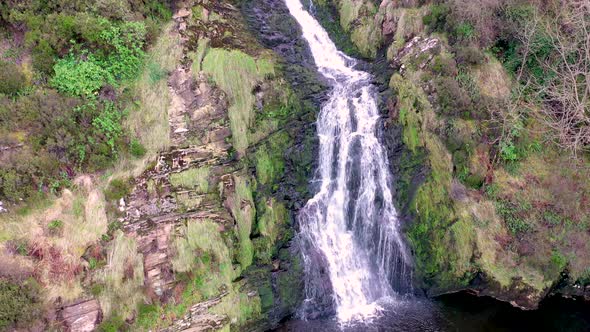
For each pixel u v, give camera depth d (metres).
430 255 13.88
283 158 14.07
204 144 13.05
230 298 12.23
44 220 10.80
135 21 13.06
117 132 12.24
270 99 14.28
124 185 11.82
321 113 14.82
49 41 11.62
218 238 12.45
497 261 13.51
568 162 14.59
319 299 13.34
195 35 14.11
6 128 10.74
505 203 14.12
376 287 14.05
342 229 14.51
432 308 13.39
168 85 13.12
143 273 11.40
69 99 11.56
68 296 10.46
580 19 14.38
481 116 14.59
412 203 14.27
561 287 13.78
